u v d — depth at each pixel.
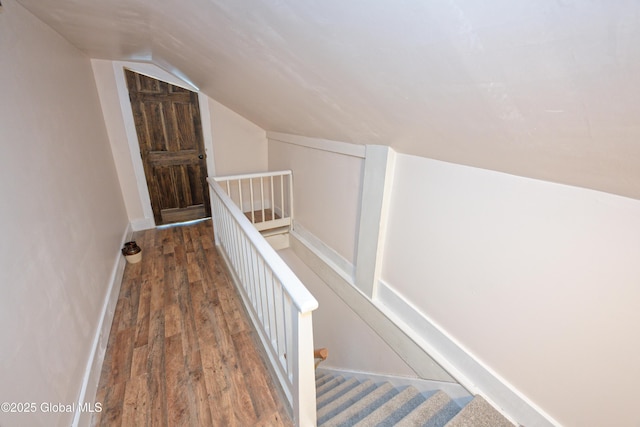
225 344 1.86
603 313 1.07
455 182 1.52
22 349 1.00
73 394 1.33
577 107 0.68
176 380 1.61
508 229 1.31
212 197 2.94
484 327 1.50
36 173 1.35
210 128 3.64
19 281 1.06
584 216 1.06
